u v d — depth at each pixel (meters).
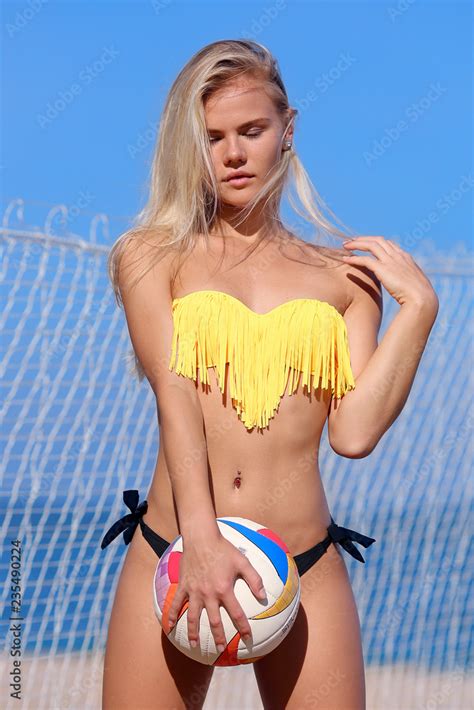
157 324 3.12
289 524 3.11
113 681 3.09
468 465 8.09
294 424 3.13
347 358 3.19
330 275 3.30
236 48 3.19
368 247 3.30
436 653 8.22
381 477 7.79
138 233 3.26
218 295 3.12
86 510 6.41
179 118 3.18
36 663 6.36
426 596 8.15
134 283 3.16
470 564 8.64
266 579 2.80
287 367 3.12
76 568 6.45
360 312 3.33
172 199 3.26
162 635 3.06
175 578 2.86
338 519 7.58
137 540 3.18
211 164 3.17
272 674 3.11
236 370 3.08
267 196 3.26
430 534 8.07
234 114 3.14
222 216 3.32
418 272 3.27
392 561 7.91
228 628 2.77
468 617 8.50
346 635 3.11
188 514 2.86
